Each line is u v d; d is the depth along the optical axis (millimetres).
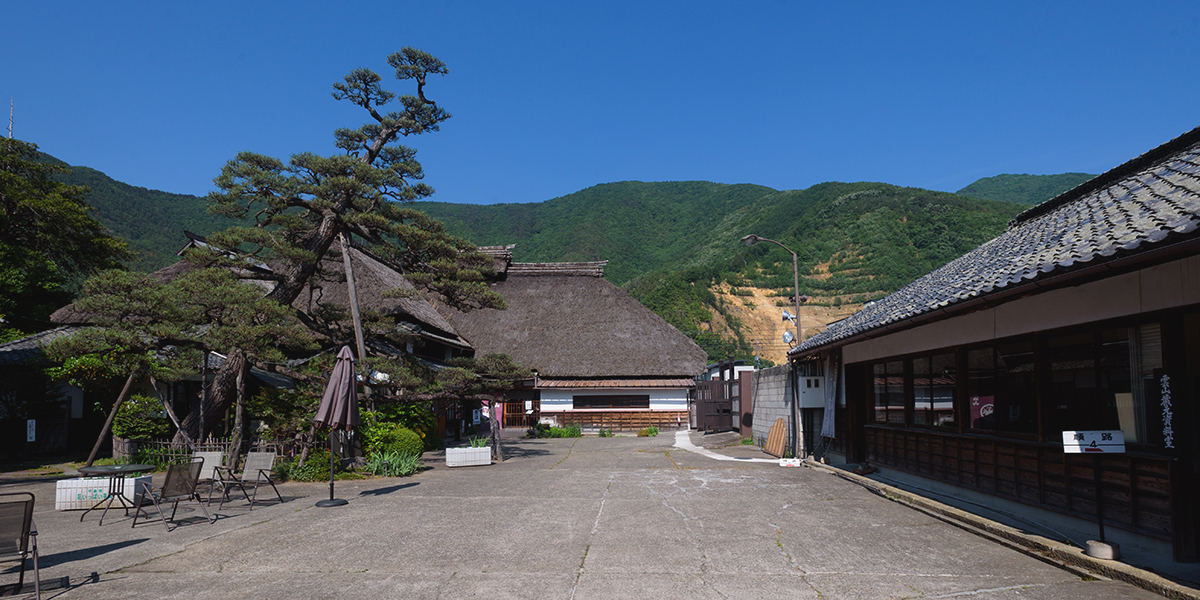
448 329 30797
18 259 24766
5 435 17000
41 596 5344
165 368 13625
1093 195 10703
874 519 8422
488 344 35344
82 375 15547
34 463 16078
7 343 18719
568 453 19641
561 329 36094
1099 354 6676
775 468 14711
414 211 17391
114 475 9492
